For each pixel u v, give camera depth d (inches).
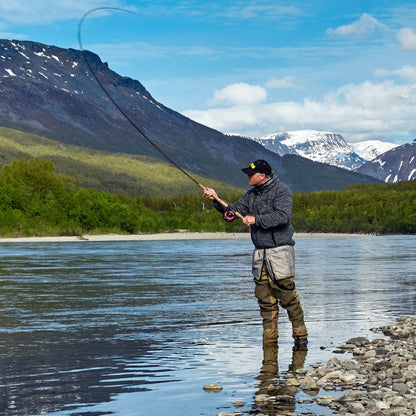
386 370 248.2
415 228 5231.3
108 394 213.2
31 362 263.6
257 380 234.7
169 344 308.0
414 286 636.7
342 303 486.0
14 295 546.3
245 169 310.5
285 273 307.7
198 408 197.0
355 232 5447.8
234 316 411.8
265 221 302.4
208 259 1255.5
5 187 3503.9
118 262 1127.0
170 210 5679.1
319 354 285.6
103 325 371.2
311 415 187.9
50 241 2824.8
